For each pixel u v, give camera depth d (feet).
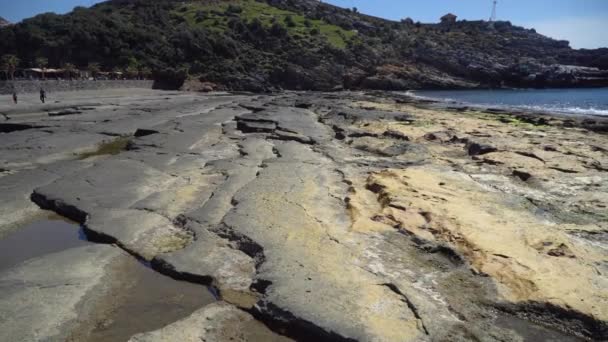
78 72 200.03
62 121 89.25
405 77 298.97
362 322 22.09
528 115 108.99
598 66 347.36
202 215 36.09
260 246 30.30
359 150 65.46
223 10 340.59
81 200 39.93
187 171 50.80
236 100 160.25
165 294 26.05
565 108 153.69
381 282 25.80
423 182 44.09
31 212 38.96
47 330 21.84
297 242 30.89
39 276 26.61
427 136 73.97
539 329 22.33
